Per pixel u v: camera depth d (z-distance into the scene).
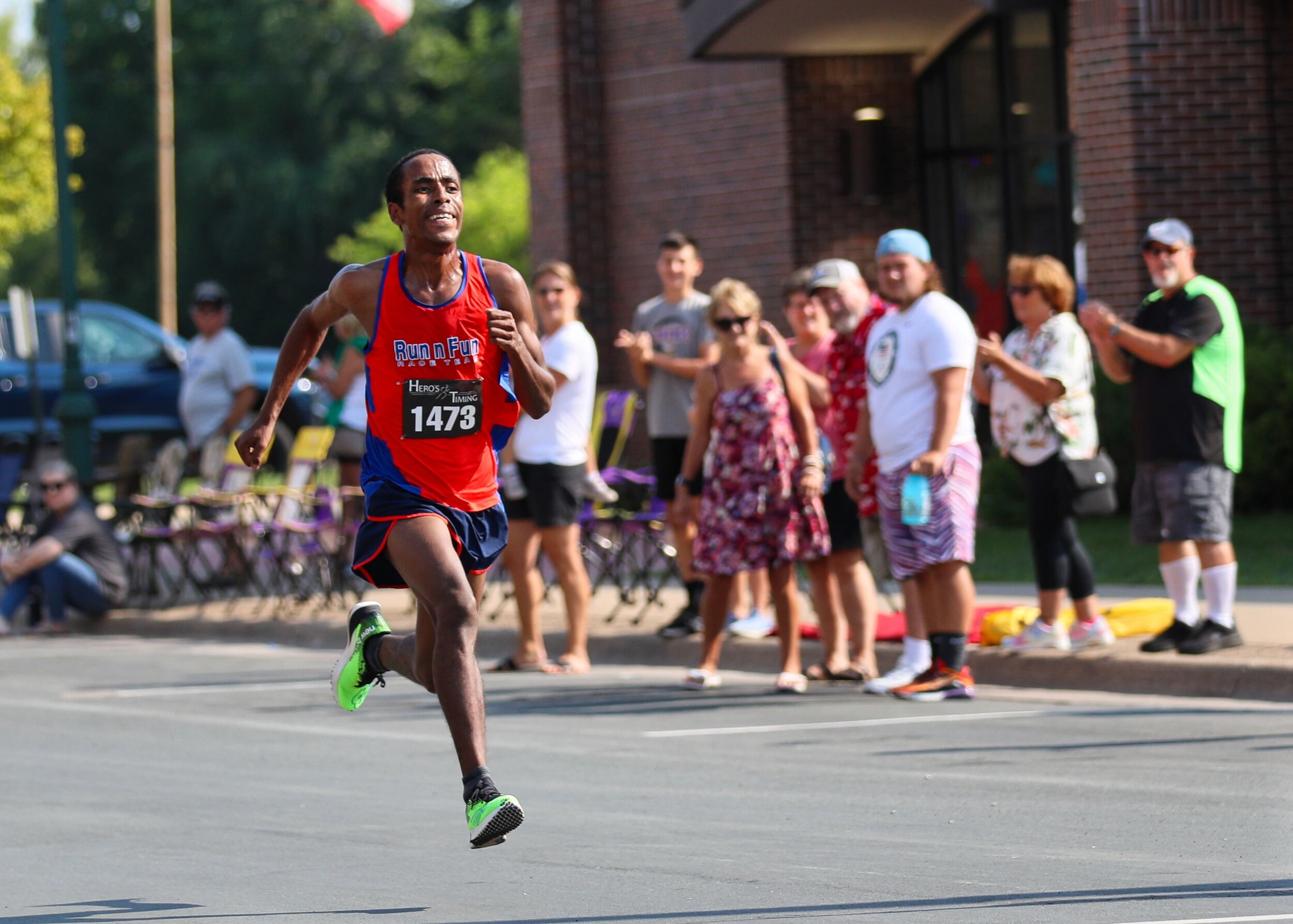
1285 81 33.66
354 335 29.88
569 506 23.47
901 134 40.56
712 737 18.44
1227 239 33.59
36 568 30.05
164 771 17.34
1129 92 33.28
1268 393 32.56
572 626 23.83
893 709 19.89
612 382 43.00
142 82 124.31
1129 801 14.64
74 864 13.35
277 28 120.56
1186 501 20.70
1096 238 33.91
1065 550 21.56
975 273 40.66
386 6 39.72
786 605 21.23
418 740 18.86
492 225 98.38
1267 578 27.05
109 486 52.53
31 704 22.14
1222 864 12.35
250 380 34.75
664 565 33.91
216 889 12.45
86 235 126.38
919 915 11.17
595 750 17.86
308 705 21.62
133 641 29.17
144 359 51.66
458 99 123.44
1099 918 10.95
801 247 39.78
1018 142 39.44
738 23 36.78
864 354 21.25
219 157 117.38
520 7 43.31
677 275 24.58
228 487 32.62
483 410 12.05
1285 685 19.67
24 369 50.16
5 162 88.44
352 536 29.50
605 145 42.91
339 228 119.56
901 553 20.20
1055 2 33.97
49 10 35.03
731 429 20.89
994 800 14.87
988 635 22.55
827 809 14.73
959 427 19.94
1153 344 20.48
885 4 36.38
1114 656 20.95
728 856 13.08
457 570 11.67
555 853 13.34
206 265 121.19
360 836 14.15
